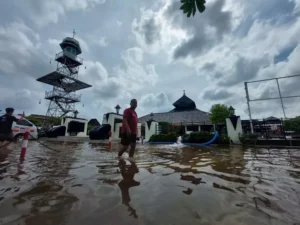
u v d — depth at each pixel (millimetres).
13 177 2049
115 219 1090
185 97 33312
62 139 14453
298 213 1197
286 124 8781
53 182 1860
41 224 1028
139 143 11344
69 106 26328
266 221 1083
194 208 1258
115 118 16344
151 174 2285
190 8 2707
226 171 2527
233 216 1145
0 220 1063
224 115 16609
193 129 23125
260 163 3256
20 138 8992
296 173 2402
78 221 1063
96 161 3316
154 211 1205
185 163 3219
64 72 25391
